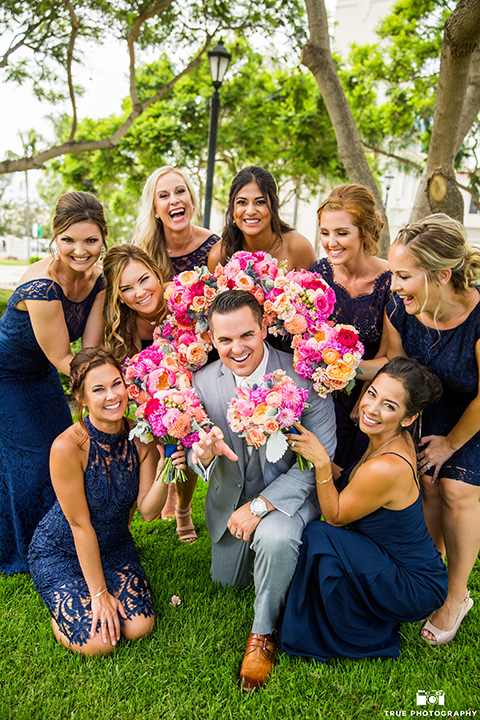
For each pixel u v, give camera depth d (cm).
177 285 258
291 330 239
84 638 220
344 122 554
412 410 224
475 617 258
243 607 253
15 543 290
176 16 816
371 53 1090
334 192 266
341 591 215
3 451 283
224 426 243
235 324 214
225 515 255
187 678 212
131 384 245
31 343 275
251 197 292
